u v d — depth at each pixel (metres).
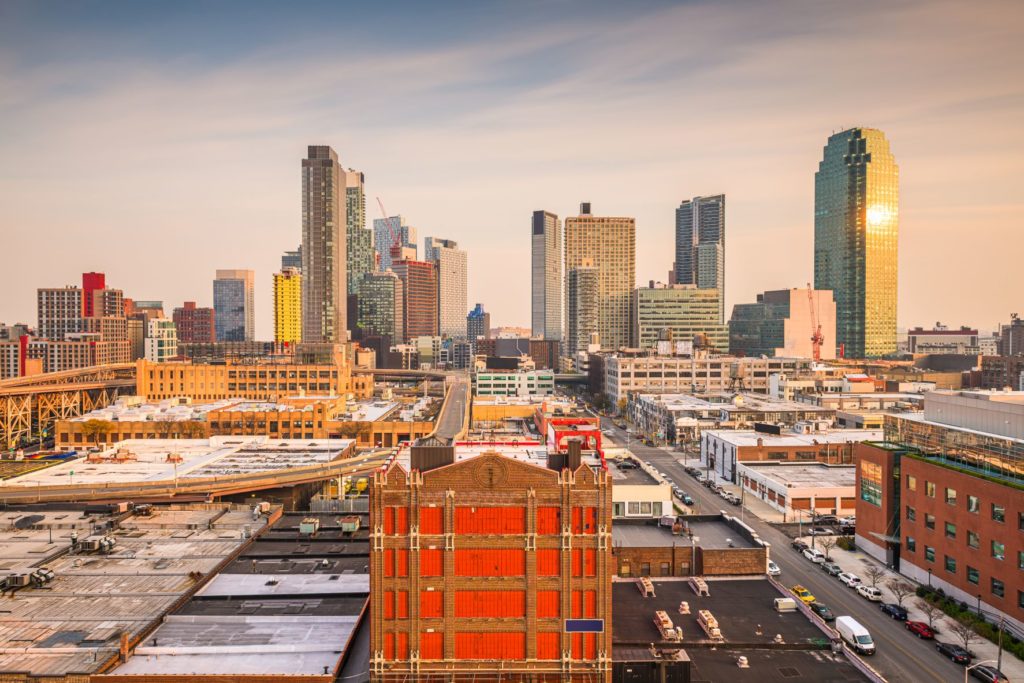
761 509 149.25
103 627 70.06
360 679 59.09
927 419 110.25
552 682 57.91
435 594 57.84
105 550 93.06
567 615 57.94
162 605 75.69
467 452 69.88
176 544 96.75
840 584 104.81
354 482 165.75
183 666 62.00
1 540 98.69
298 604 75.62
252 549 94.19
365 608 71.69
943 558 97.12
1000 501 86.25
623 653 62.16
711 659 66.31
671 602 79.06
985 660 78.12
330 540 97.88
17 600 77.00
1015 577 83.75
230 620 71.44
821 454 173.25
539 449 71.81
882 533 112.50
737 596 81.00
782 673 63.88
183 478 147.88
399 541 57.84
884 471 111.75
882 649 82.69
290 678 58.44
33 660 62.69
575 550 58.16
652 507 123.06
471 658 57.91
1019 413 91.44
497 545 57.81
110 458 171.00
